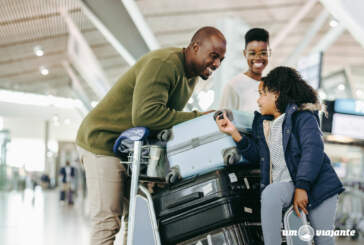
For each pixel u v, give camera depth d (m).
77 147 2.61
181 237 2.13
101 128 2.44
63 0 10.57
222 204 2.03
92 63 14.87
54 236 5.32
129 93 2.47
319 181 1.91
